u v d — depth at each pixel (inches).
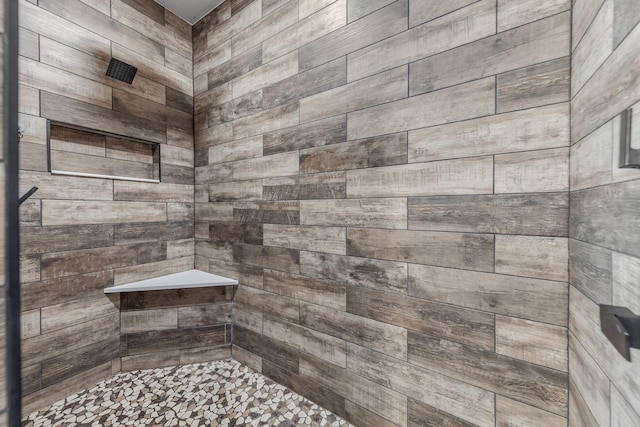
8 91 20.2
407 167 42.9
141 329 65.2
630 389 19.2
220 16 70.8
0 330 20.2
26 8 49.6
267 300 61.6
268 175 60.8
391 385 44.8
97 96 59.2
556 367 32.6
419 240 42.0
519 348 34.9
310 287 54.4
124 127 63.6
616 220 21.7
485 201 36.9
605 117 23.4
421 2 41.3
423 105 41.3
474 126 37.5
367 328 47.2
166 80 71.8
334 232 50.9
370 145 46.4
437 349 40.7
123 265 63.5
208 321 68.8
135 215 65.7
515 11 34.5
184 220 75.5
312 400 54.3
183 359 67.4
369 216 46.8
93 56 58.5
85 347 57.9
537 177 33.6
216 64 71.8
